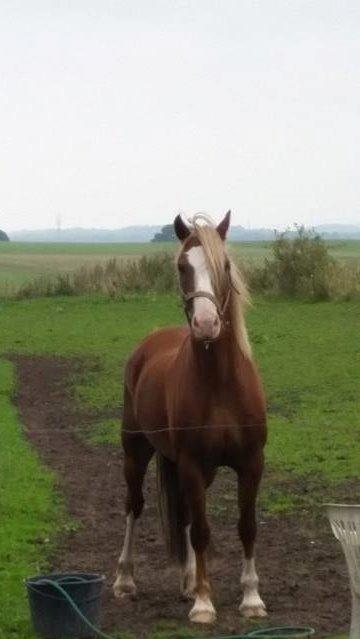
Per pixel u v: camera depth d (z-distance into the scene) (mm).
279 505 12758
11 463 15391
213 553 9422
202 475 8500
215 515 12578
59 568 10273
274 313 34281
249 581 8625
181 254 8414
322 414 18562
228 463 8602
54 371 26016
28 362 27672
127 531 9570
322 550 10781
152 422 9086
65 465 15820
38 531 11641
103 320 35469
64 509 12906
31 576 9250
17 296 44000
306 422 17859
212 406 8344
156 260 44219
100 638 7945
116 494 13812
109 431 18297
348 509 6641
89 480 14719
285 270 39000
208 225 8508
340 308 34531
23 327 34656
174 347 9547
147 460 9789
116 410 20531
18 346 30625
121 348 29094
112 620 8586
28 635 8055
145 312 36969
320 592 9266
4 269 82812
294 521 12094
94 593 8133
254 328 30500
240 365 8430
